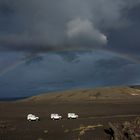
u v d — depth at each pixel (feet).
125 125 118.01
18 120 270.26
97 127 165.48
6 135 170.71
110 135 130.00
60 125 205.67
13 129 195.72
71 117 277.85
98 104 593.83
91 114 333.01
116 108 444.55
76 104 619.67
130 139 100.73
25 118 294.46
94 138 131.23
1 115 345.31
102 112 359.25
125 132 108.99
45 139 149.18
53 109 465.47
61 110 436.35
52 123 226.99
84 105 563.89
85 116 304.30
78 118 276.41
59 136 153.17
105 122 201.46
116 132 114.21
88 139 131.54
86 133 147.54
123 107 466.70
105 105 540.93
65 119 268.82
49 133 165.99
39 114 358.43
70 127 186.70
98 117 271.49
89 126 173.47
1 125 218.18
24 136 163.43
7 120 272.10
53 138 149.18
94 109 435.12
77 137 140.36
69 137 145.69
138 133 102.89
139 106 485.15
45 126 205.36
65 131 164.76
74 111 404.36
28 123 237.45
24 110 445.78
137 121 126.52
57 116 273.95
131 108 433.07
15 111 425.28
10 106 579.07
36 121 255.91
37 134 167.12
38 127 201.26
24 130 188.14
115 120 210.38
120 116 262.67
